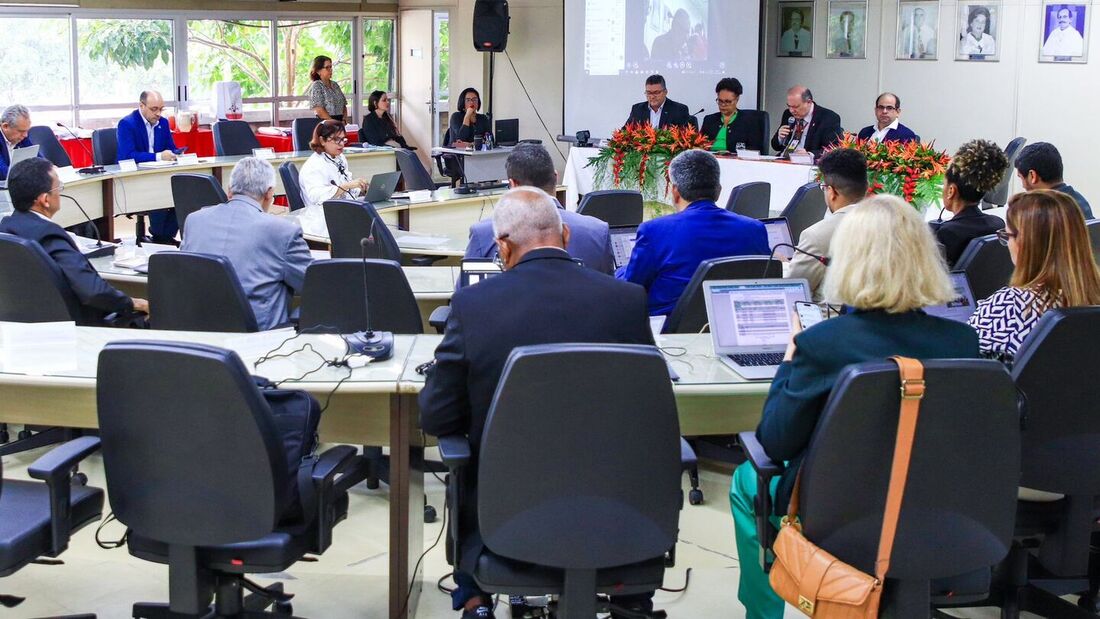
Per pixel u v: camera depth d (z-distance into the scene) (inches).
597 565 86.7
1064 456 96.1
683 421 121.6
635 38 399.2
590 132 412.5
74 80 440.8
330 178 283.6
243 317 152.9
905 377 79.0
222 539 92.4
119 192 326.0
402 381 104.7
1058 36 322.0
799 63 411.5
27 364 110.7
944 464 81.7
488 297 91.2
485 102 502.6
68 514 97.7
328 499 99.1
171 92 472.1
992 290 148.9
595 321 91.0
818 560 83.4
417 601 117.4
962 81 351.6
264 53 498.6
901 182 242.1
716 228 155.8
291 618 106.7
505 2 453.7
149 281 152.9
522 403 83.0
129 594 120.6
